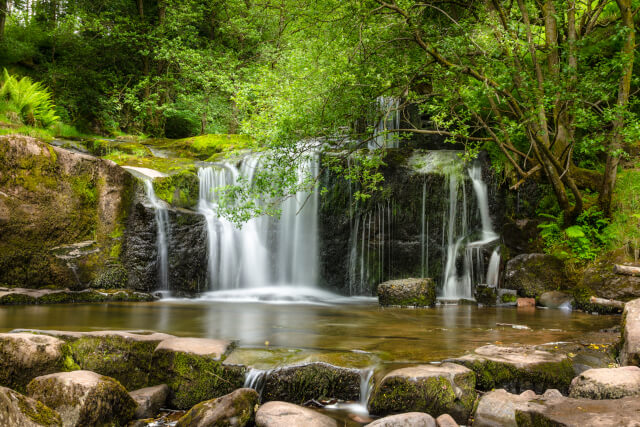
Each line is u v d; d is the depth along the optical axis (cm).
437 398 427
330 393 479
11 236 1008
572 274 1008
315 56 1027
